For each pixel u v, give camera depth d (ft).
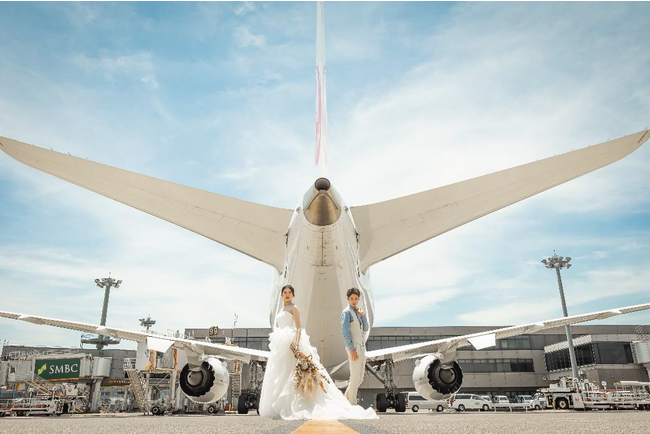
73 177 34.96
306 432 10.50
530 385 163.12
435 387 43.14
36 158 33.58
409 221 38.55
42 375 116.57
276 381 19.10
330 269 38.52
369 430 10.95
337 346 42.88
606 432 10.18
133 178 36.45
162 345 42.27
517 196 35.45
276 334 19.69
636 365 143.43
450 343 42.98
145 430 11.36
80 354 118.11
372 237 39.42
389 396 53.88
